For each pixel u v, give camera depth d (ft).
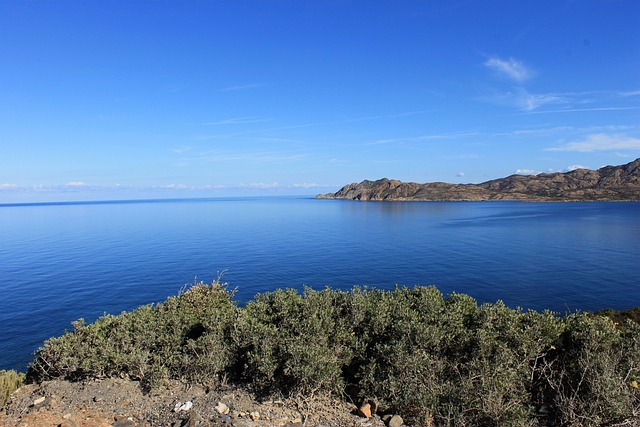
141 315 25.89
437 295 26.40
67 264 150.10
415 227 304.50
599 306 90.12
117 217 499.10
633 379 18.40
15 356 65.31
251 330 22.31
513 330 20.24
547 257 158.40
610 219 356.59
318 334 21.68
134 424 17.52
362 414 18.48
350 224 337.72
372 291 28.43
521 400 17.81
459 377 18.80
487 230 274.77
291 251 179.22
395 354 19.85
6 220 471.21
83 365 21.62
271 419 17.78
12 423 17.28
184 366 21.97
